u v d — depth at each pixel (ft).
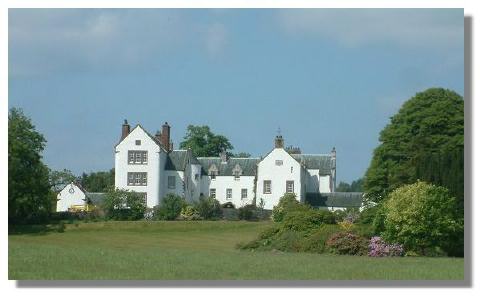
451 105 304.09
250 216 359.05
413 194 204.74
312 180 409.90
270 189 388.37
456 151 234.58
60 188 400.67
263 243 231.71
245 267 152.05
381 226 216.13
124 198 343.87
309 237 222.48
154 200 378.12
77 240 287.48
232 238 304.71
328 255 202.49
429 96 307.37
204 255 186.19
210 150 513.86
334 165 412.98
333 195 401.90
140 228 326.65
